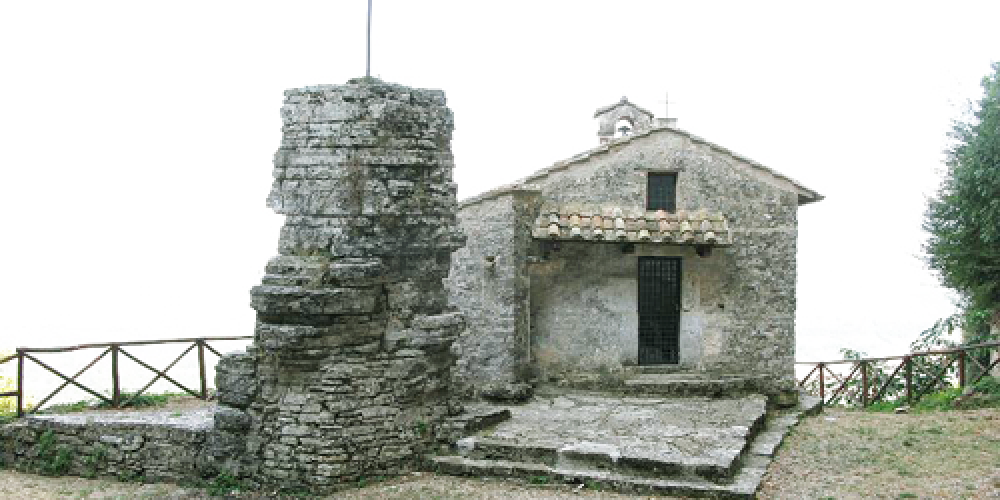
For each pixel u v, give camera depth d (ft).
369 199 35.68
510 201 51.88
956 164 57.88
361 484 35.09
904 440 42.73
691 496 33.32
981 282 57.21
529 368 54.08
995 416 46.62
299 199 36.04
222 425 36.50
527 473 35.53
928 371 61.36
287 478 34.86
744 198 56.18
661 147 56.03
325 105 35.91
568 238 52.49
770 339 56.24
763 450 39.91
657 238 53.26
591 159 55.62
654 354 56.44
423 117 37.32
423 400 38.06
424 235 37.42
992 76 57.00
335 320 34.91
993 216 53.11
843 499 33.32
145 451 38.58
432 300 38.22
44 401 44.06
